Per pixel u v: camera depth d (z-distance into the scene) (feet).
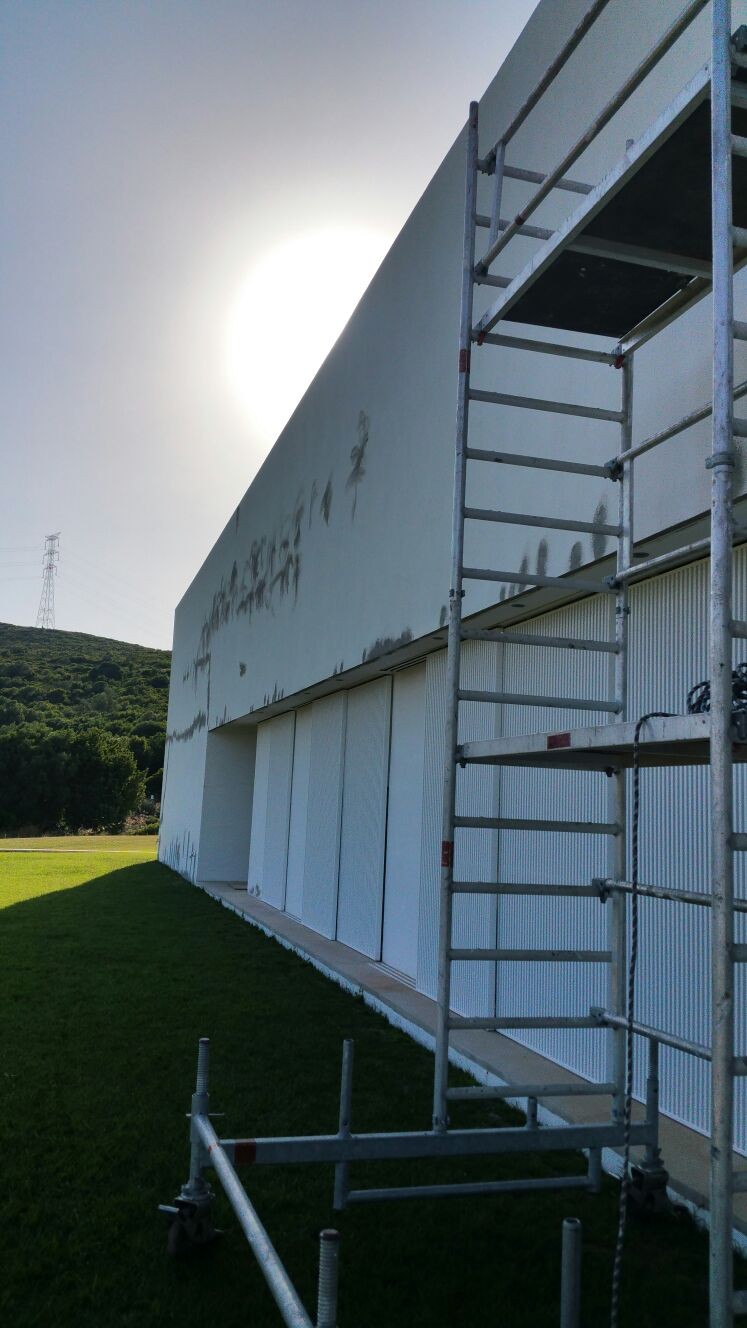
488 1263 11.16
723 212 7.07
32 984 26.55
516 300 11.71
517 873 20.94
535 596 18.95
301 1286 10.48
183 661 79.05
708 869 14.74
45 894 51.44
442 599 23.13
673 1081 15.33
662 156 8.67
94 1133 15.06
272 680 42.52
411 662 28.78
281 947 35.12
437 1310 10.12
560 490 18.03
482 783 22.94
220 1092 17.20
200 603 70.54
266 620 45.06
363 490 30.37
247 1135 14.85
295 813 43.50
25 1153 14.15
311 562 36.73
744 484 12.89
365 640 29.04
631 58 16.16
